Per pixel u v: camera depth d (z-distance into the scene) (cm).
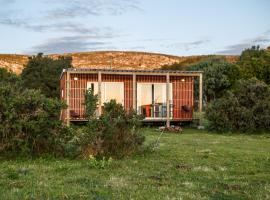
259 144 1709
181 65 6906
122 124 1220
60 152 1173
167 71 2670
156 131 2348
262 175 946
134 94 2633
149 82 2820
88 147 1171
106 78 2747
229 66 4475
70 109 2647
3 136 1130
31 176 871
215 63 4769
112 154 1182
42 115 1145
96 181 826
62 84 3069
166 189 768
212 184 827
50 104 1173
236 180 880
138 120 1257
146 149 1294
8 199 664
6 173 894
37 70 4841
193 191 761
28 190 730
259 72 4056
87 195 701
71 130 1207
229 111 2303
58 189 745
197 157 1231
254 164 1104
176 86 2861
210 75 4466
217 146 1580
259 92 2334
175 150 1398
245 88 2358
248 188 795
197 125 2741
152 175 912
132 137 1224
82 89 2684
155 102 2830
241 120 2283
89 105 1257
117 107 1252
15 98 1147
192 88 2895
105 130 1184
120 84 2775
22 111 1153
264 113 2288
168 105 2630
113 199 680
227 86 4378
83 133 1200
